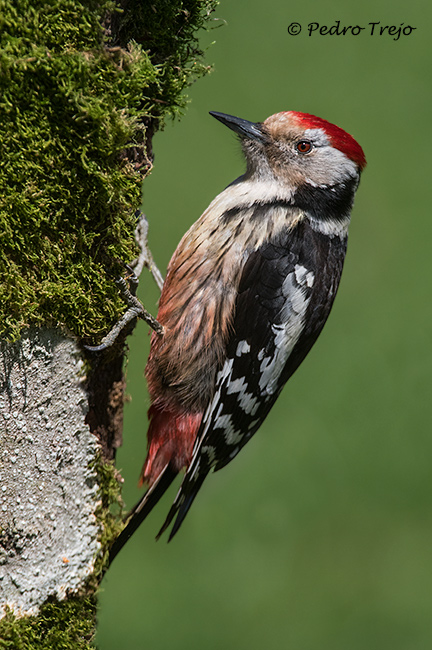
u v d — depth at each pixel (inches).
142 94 289.9
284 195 349.1
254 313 337.4
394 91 668.7
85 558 290.7
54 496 279.6
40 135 253.3
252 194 346.9
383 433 552.1
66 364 275.9
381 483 534.6
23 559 275.1
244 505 520.4
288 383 576.4
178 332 337.4
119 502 304.8
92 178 263.6
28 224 258.4
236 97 642.2
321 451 541.0
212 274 335.6
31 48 245.3
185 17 298.0
